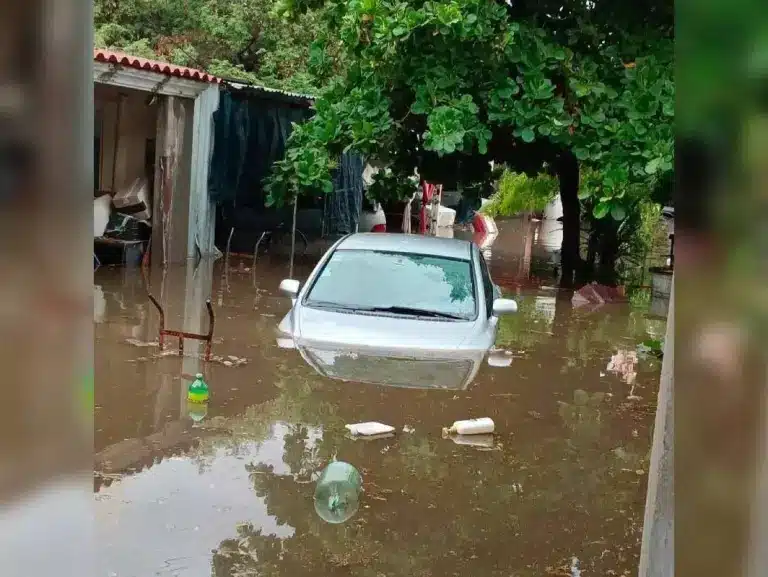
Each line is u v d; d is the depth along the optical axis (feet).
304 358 19.62
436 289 22.90
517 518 12.54
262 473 13.42
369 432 15.37
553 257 56.59
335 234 55.93
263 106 47.47
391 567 10.76
